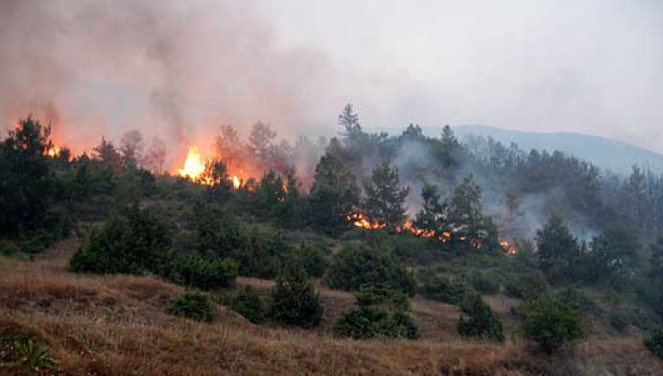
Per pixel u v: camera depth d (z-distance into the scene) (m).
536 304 20.19
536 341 19.42
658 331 25.88
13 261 21.86
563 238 45.91
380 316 20.91
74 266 20.72
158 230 23.78
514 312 29.70
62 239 32.78
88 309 14.45
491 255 49.03
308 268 30.83
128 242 22.48
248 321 18.58
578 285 43.59
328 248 41.22
